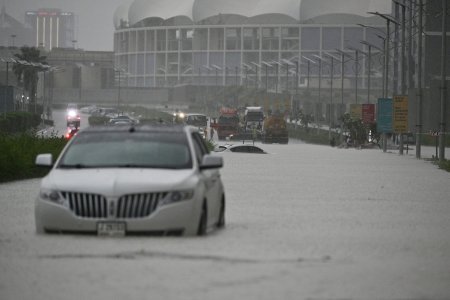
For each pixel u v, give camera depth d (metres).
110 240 28.22
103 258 24.91
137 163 31.03
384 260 26.17
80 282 21.45
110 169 30.50
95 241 28.00
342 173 78.69
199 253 26.14
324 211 42.66
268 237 31.08
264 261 25.06
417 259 26.59
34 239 28.55
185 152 31.47
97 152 31.56
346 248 28.66
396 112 130.75
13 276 22.22
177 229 28.95
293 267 24.17
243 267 23.92
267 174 75.38
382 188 60.06
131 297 19.69
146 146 31.67
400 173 80.25
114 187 28.86
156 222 28.64
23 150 69.50
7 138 77.06
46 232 29.50
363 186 61.84
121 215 28.70
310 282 22.02
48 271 22.92
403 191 57.53
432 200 50.50
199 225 29.84
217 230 33.12
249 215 40.19
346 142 177.25
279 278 22.44
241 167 87.19
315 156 120.44
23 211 40.25
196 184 29.59
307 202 47.97
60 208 28.91
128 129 32.62
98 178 29.36
